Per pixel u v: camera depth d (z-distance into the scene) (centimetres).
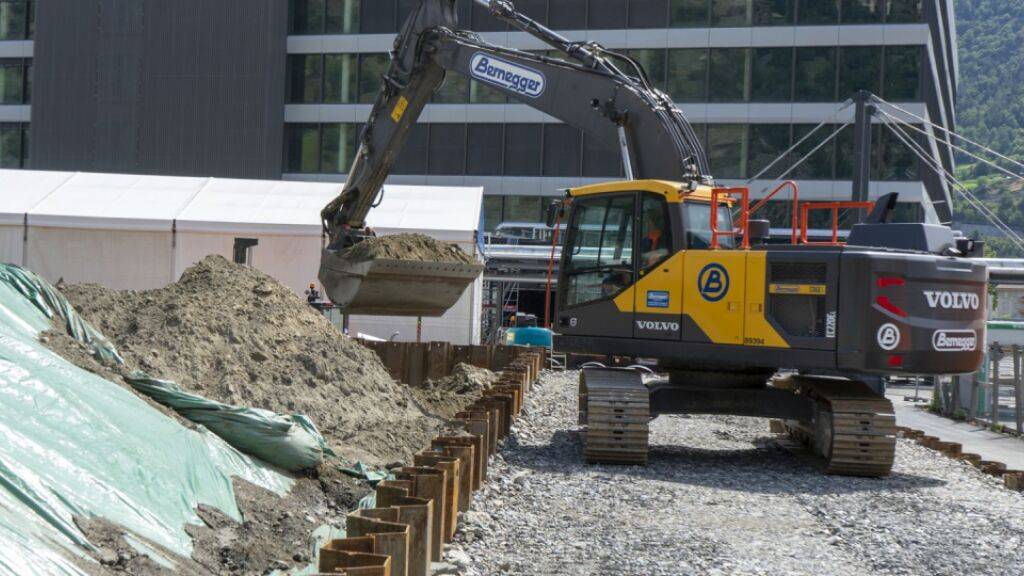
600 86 1833
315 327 1658
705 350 1570
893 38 4684
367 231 2188
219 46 5234
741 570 959
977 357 1570
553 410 2222
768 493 1374
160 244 3506
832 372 1603
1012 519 1245
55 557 616
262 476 1043
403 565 781
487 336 4666
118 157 5322
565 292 1700
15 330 994
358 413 1483
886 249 1548
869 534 1134
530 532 1087
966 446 2131
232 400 1320
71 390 871
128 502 780
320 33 5344
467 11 5066
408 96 2098
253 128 5222
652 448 1778
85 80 5344
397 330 3594
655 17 4922
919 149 4588
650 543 1048
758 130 4822
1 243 3466
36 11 5366
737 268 1555
